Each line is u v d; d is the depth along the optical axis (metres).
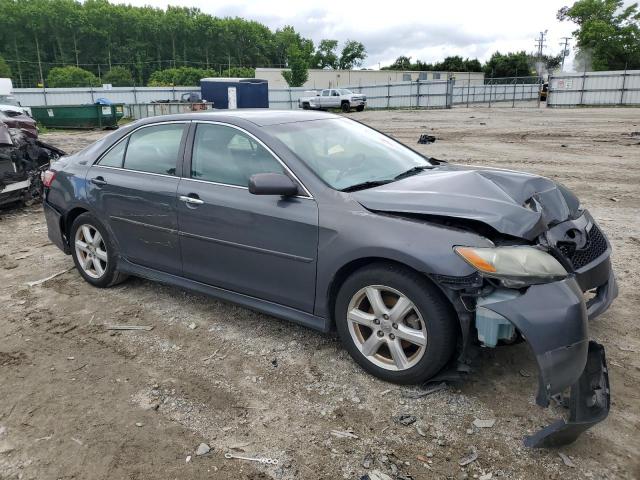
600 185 9.23
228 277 3.87
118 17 132.12
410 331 3.08
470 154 13.48
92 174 4.71
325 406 3.08
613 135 17.00
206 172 3.95
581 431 2.58
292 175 3.51
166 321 4.22
